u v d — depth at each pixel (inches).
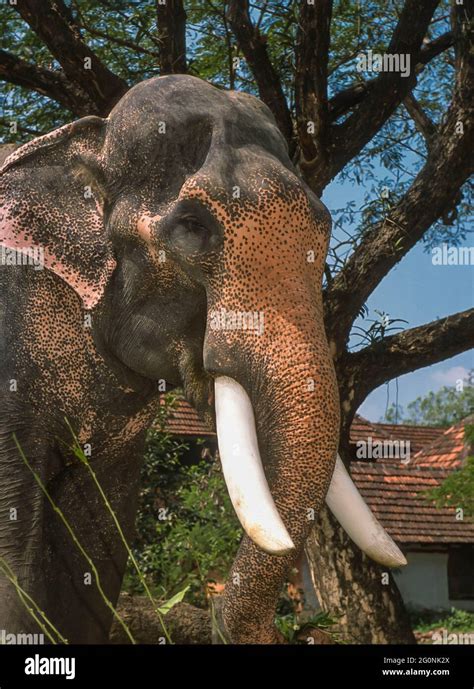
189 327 173.3
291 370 156.5
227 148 166.6
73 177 179.5
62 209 178.5
